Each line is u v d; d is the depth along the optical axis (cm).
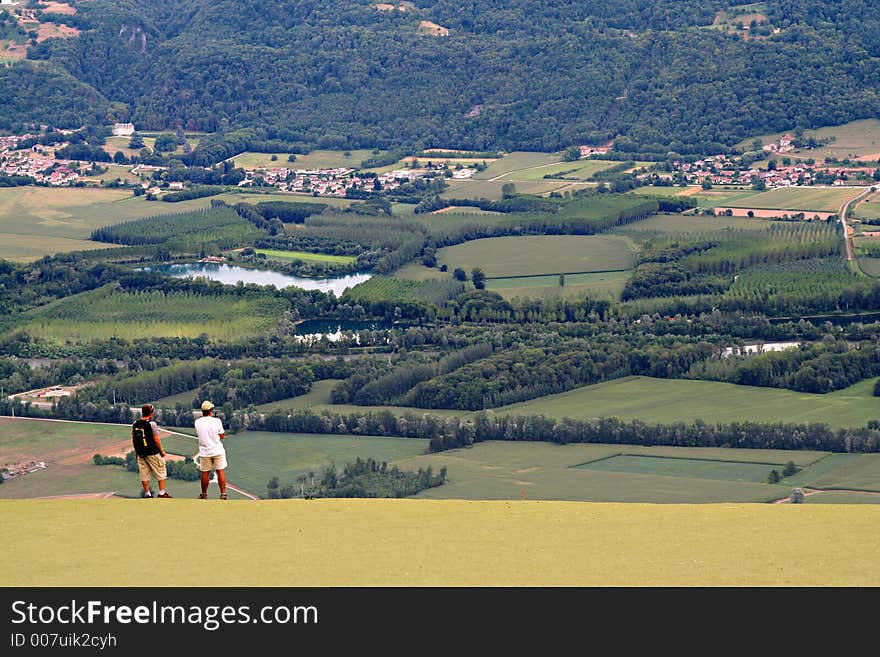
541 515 14438
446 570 12044
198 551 12600
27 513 14300
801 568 12144
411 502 15238
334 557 12431
